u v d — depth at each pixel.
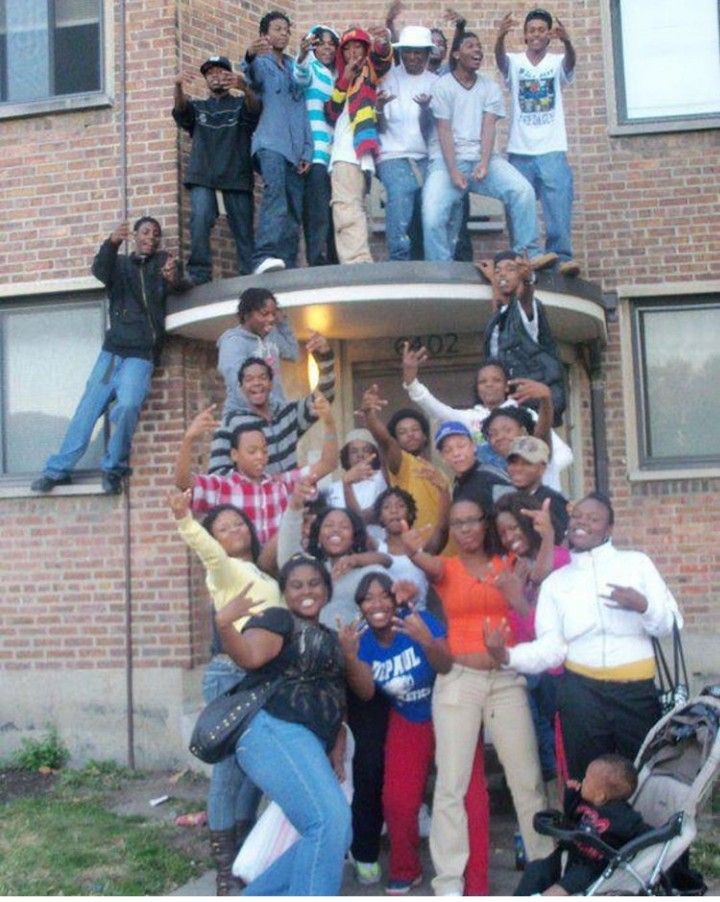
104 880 6.52
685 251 10.24
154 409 9.38
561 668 6.10
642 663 5.88
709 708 5.67
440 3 10.55
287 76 9.18
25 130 9.88
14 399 9.91
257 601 5.68
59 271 9.76
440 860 6.00
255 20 10.26
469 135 9.15
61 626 9.42
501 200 9.29
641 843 5.22
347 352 10.05
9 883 6.47
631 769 5.39
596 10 10.48
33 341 9.91
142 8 9.72
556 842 5.69
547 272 9.02
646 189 10.32
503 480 6.75
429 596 6.74
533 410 7.82
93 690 9.30
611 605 5.85
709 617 9.89
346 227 9.15
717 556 9.92
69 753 9.30
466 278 8.65
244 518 6.30
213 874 6.67
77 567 9.43
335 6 10.53
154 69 9.66
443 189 9.05
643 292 10.22
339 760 6.16
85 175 9.74
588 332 9.92
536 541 6.16
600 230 10.32
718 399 10.24
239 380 7.20
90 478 9.60
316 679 5.41
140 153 9.65
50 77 9.98
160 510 9.30
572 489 10.15
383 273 8.59
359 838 6.43
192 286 9.09
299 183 9.23
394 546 6.77
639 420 10.23
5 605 9.54
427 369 10.12
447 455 6.76
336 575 6.52
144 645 9.26
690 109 10.48
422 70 9.40
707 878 6.33
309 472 6.61
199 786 8.62
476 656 6.04
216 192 9.36
